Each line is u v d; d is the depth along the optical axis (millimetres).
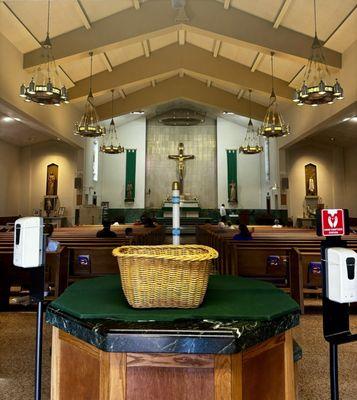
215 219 15609
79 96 9875
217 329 1020
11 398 2092
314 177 12695
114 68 9836
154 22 7438
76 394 1174
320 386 2238
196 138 16578
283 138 11906
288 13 6996
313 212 12320
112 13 7492
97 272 4062
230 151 15992
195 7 7477
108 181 15766
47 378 2326
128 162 15898
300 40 7496
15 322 3498
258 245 4336
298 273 3822
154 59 9805
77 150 12547
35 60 7625
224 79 9797
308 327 3389
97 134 9195
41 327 1232
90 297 1357
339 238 1092
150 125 16656
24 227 1206
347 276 1004
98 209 14211
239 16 7492
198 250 1397
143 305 1185
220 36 7527
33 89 6047
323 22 6867
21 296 4238
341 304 1068
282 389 1189
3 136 11383
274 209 13266
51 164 12750
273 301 1300
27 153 12852
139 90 12023
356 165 12125
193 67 9773
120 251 1293
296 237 5273
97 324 1069
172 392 1023
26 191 12719
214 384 1016
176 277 1177
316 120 9031
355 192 12164
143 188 15805
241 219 13781
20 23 6676
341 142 12195
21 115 7953
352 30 6719
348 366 2525
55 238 4773
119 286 1562
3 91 6840
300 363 2578
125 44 7641
